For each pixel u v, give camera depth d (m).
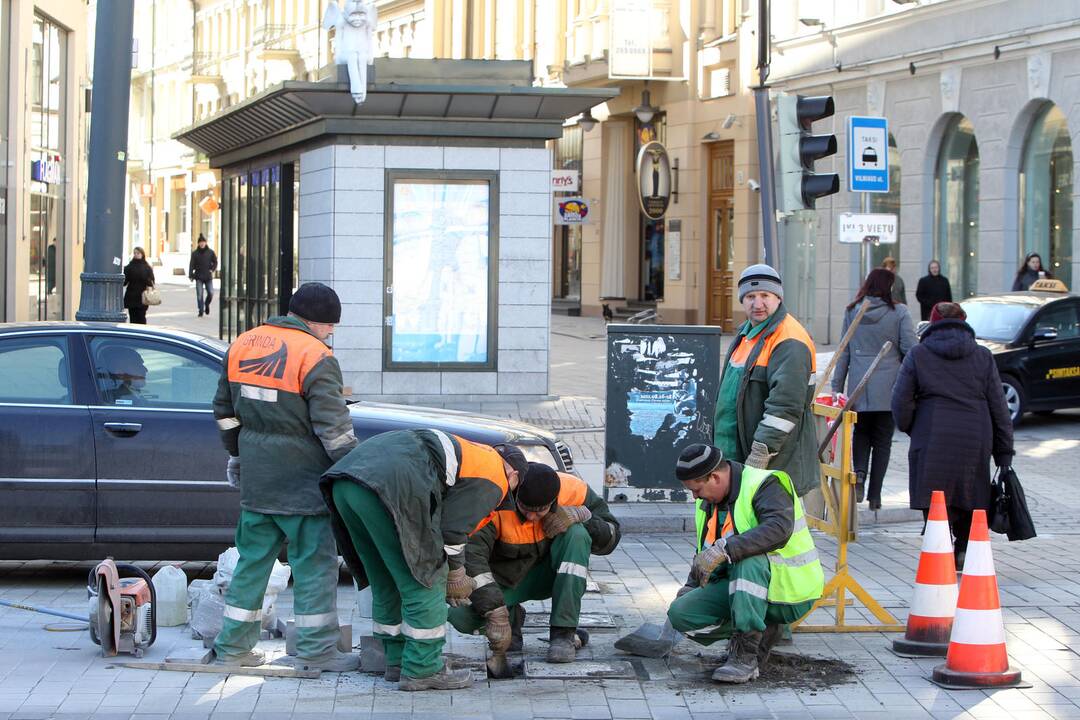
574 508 7.38
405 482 6.51
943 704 6.70
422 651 6.80
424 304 18.19
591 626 8.12
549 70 42.06
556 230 44.97
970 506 9.61
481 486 6.80
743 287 7.73
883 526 11.95
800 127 12.09
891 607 8.69
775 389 7.44
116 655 7.32
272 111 19.03
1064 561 10.36
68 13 26.62
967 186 27.52
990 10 26.12
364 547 6.89
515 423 9.70
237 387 7.05
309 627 7.14
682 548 10.72
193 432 8.82
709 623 7.20
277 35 56.09
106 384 8.89
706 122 35.19
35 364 8.90
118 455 8.77
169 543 8.81
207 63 66.38
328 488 6.70
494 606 7.00
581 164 41.72
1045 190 25.59
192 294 53.88
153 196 76.00
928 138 27.95
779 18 32.19
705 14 35.28
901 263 28.73
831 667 7.37
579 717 6.47
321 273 18.33
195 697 6.66
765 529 6.89
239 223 23.44
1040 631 8.12
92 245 12.80
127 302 27.84
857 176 15.93
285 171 20.22
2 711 6.38
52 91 26.06
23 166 23.72
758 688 6.96
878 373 11.78
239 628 7.15
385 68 17.94
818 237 30.78
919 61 27.89
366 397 18.12
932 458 9.60
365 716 6.42
